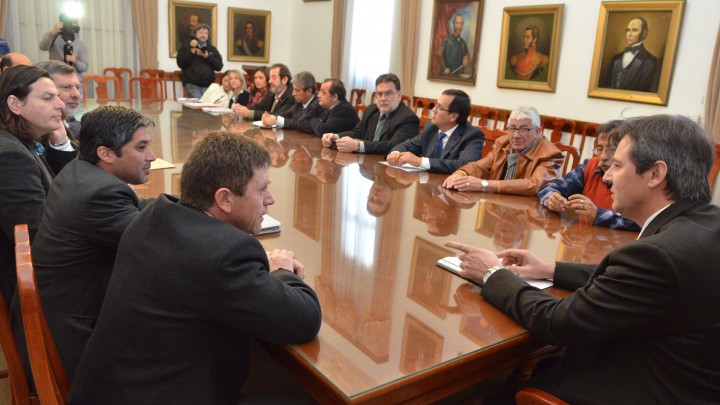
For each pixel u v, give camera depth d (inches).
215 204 45.1
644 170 45.3
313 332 43.4
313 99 185.8
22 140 76.0
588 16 196.7
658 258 40.7
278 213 80.8
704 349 41.8
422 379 39.9
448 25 251.9
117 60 319.9
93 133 62.8
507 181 108.1
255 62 364.2
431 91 269.6
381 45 292.4
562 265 58.2
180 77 329.1
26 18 290.8
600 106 196.9
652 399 43.4
